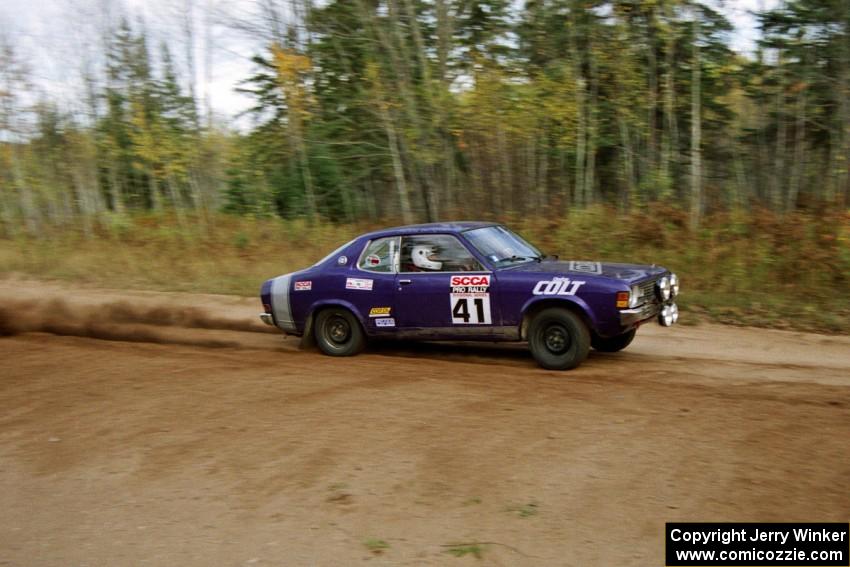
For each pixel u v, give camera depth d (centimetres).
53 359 845
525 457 501
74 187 2811
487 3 1923
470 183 2170
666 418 570
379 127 2142
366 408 621
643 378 718
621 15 1819
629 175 1995
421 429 563
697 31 1758
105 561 405
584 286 729
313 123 2244
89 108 2681
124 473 514
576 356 741
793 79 1872
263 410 629
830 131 1886
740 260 1336
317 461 512
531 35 2002
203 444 556
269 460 519
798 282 1253
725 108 2028
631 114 1927
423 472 485
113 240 2297
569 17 1908
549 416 582
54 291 1554
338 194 2503
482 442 531
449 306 793
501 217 2006
